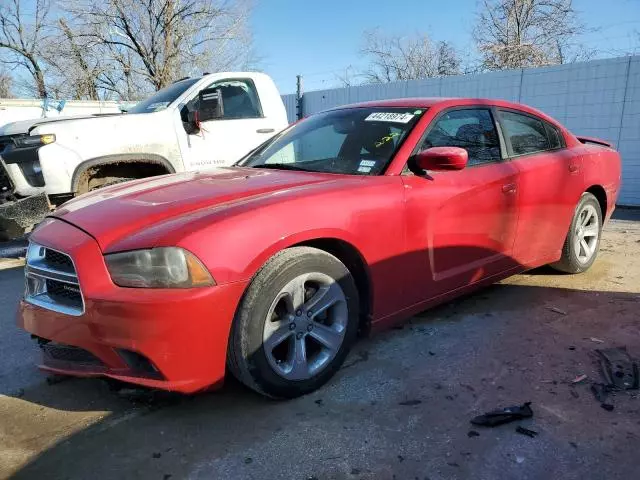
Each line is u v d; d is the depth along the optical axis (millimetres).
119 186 3328
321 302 2775
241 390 2865
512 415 2537
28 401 2846
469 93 11008
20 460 2334
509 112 4102
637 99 9164
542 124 4395
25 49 22250
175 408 2711
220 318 2385
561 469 2195
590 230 4809
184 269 2314
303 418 2594
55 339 2521
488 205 3582
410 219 3111
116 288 2330
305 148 3734
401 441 2396
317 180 3045
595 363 3100
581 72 9641
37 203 5148
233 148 6449
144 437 2480
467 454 2299
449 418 2564
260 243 2479
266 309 2529
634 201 9469
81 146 5395
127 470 2250
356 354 3264
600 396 2732
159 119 5871
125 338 2297
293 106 14656
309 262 2674
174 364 2332
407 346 3361
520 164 3904
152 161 5812
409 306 3254
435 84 11664
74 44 17766
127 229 2461
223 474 2209
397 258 3084
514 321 3742
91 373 2480
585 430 2453
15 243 6695
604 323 3686
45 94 18938
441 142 3477
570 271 4742
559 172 4215
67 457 2346
